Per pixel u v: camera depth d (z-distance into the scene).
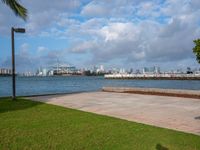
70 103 13.91
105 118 9.20
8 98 16.73
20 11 14.41
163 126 7.93
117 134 6.94
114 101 14.91
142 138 6.56
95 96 18.27
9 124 8.18
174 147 5.88
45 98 16.78
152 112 10.71
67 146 5.97
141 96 18.14
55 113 10.33
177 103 13.80
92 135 6.86
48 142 6.25
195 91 17.02
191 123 8.39
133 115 9.96
